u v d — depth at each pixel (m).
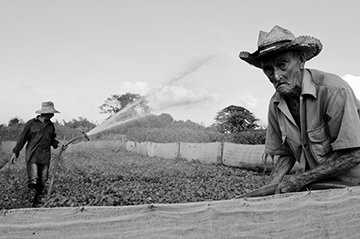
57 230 1.61
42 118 9.01
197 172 15.45
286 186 2.31
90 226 1.65
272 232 1.89
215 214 1.82
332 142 2.39
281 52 2.29
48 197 8.50
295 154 2.59
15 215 1.60
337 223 2.03
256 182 11.82
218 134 27.12
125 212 1.70
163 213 1.75
